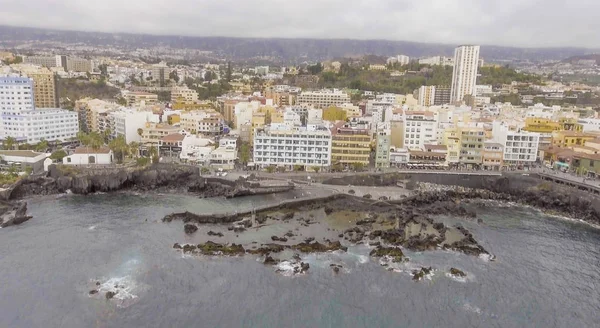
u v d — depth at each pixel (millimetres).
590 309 135125
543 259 166375
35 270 148750
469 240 177375
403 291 141125
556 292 143750
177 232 181000
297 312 129750
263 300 134750
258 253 162125
